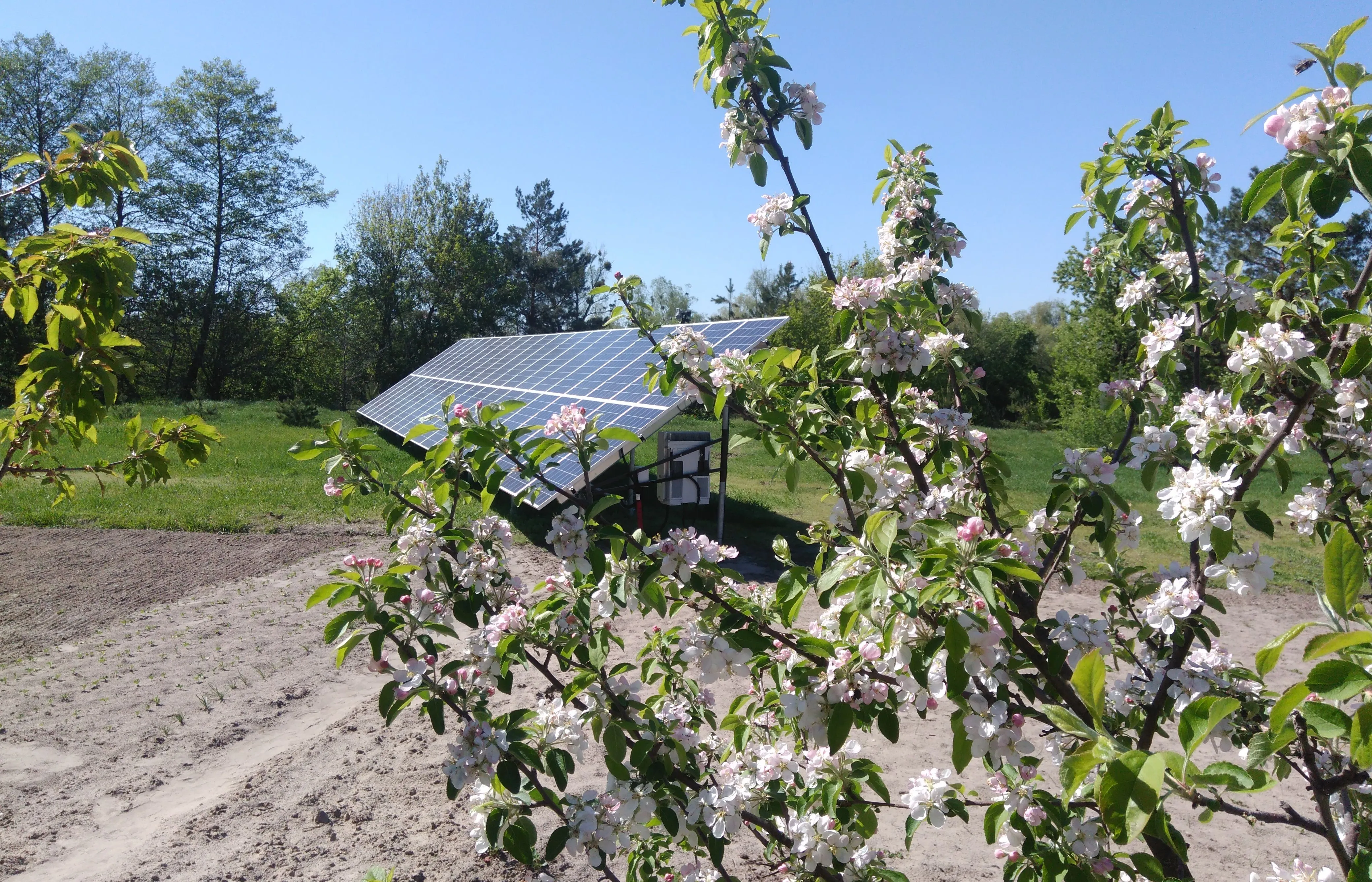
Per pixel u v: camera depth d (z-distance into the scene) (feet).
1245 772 4.65
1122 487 50.93
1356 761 3.77
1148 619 7.23
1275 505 43.34
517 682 19.86
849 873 8.02
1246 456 7.46
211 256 124.16
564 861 13.17
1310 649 3.74
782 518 42.11
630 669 7.95
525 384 52.03
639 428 29.40
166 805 15.17
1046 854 6.98
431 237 145.69
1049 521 8.16
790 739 9.49
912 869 12.85
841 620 6.15
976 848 13.50
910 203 11.10
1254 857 13.19
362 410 87.97
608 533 7.74
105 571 31.09
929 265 10.16
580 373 45.06
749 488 51.93
